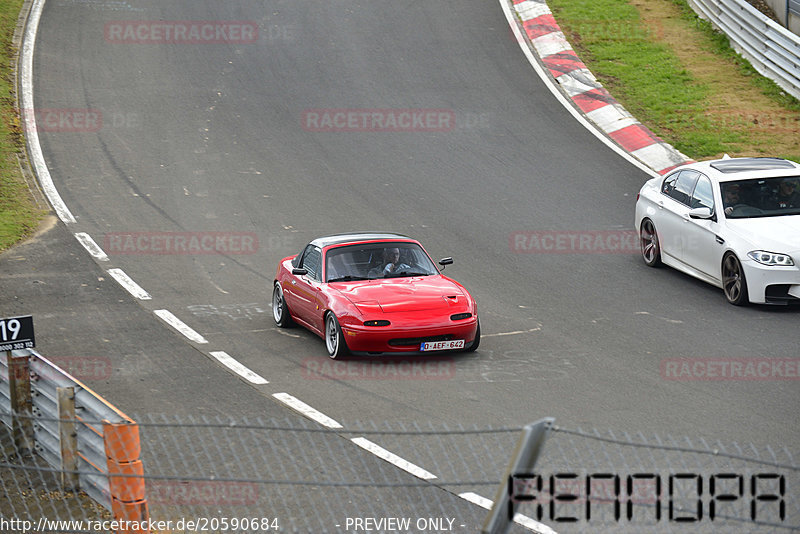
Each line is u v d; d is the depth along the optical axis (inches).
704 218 2124.8
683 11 4330.7
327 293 1804.9
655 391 1558.8
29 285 2206.0
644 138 3260.3
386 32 4158.5
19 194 2805.1
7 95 3491.6
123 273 2301.9
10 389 1332.4
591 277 2277.3
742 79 3686.0
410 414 1470.2
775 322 1925.4
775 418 1424.7
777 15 3988.7
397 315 1728.6
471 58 3909.9
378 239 1957.4
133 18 4296.3
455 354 1797.5
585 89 3636.8
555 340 1857.8
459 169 3070.9
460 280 2260.1
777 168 2217.0
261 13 4372.5
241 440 1363.2
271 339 1904.5
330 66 3853.3
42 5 4399.6
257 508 1143.0
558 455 1273.4
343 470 1250.0
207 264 2383.1
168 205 2780.5
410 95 3614.7
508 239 2546.8
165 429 1411.2
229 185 2933.1
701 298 2110.0
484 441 1343.5
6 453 1337.4
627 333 1886.1
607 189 2910.9
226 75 3767.2
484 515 1108.5
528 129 3361.2
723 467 1223.5
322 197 2859.3
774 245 1983.3
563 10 4350.4
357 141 3275.1
